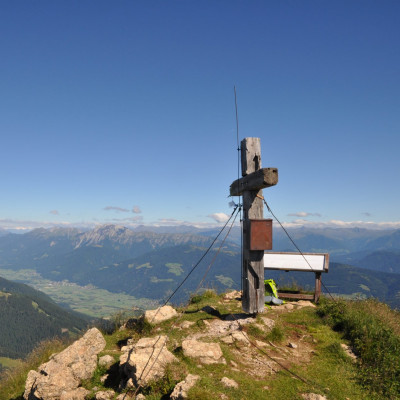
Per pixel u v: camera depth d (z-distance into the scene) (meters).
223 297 15.75
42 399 7.96
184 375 6.94
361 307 12.95
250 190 10.92
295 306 13.34
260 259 10.91
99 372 8.79
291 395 6.71
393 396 7.20
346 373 8.12
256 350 8.92
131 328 12.42
